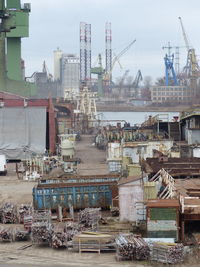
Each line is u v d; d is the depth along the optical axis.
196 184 72.69
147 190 67.56
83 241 57.00
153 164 88.69
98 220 66.12
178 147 119.00
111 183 76.31
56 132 167.88
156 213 57.16
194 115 128.88
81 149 174.50
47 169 116.00
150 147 116.81
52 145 147.88
